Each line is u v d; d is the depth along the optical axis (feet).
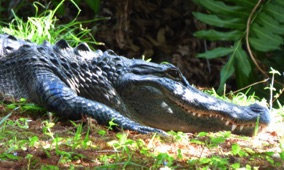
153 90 35.37
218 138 30.91
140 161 27.43
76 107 33.78
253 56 57.26
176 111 35.35
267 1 57.16
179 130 35.68
